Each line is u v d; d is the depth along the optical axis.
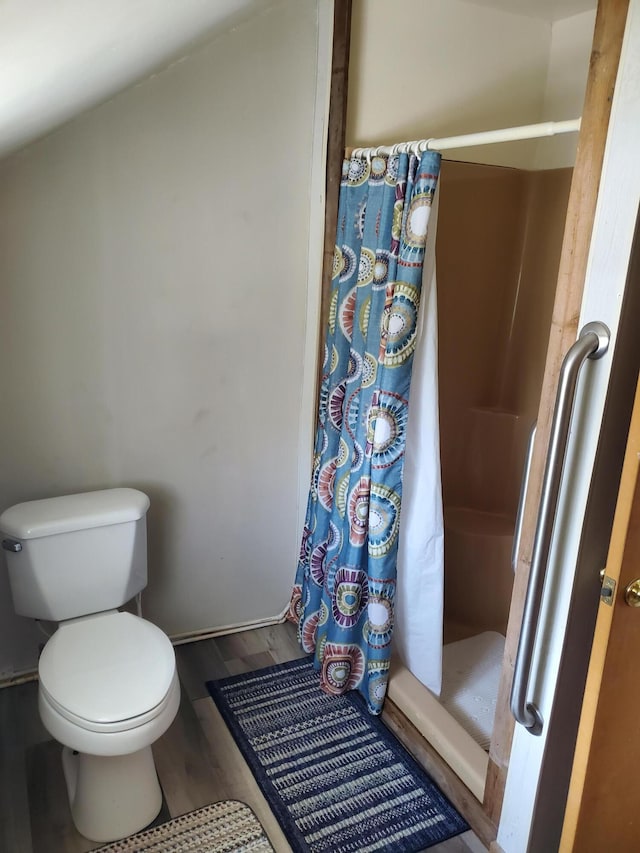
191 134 1.95
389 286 1.79
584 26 2.09
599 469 1.26
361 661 2.10
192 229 2.03
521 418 2.53
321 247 2.14
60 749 1.88
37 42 0.75
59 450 2.04
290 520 2.47
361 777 1.82
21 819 1.66
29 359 1.93
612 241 1.17
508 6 2.07
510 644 1.50
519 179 2.40
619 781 1.33
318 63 2.04
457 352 2.54
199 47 1.83
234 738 1.95
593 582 1.34
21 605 1.86
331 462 2.13
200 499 2.29
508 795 1.55
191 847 1.60
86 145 1.84
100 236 1.92
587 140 1.19
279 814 1.70
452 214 2.34
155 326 2.06
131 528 1.91
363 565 1.99
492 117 2.23
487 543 2.41
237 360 2.21
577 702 1.43
